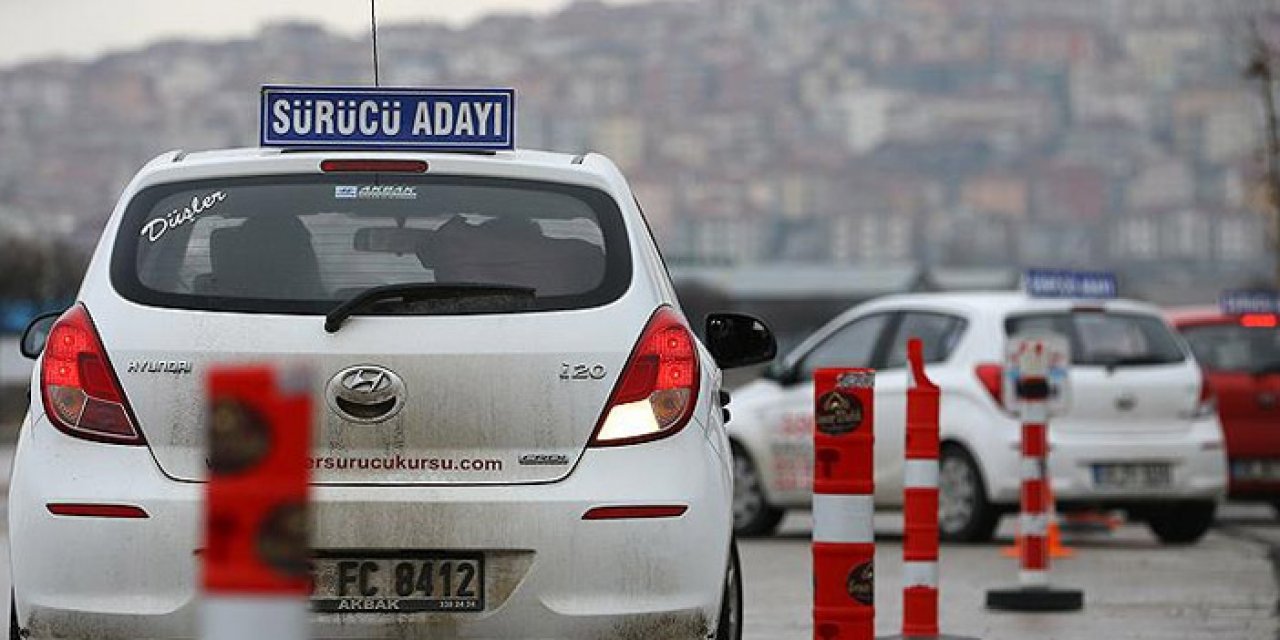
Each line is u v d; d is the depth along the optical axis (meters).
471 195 17.75
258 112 18.47
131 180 18.03
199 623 16.69
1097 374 40.03
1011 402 31.42
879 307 41.84
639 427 17.06
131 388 16.95
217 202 17.61
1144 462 40.00
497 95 18.52
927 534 24.27
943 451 40.25
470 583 16.81
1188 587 32.62
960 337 40.38
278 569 9.66
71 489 16.84
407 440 16.91
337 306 17.09
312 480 16.84
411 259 17.38
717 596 17.34
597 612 16.80
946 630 27.09
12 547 17.20
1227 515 50.50
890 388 40.62
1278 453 46.22
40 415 17.16
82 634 16.81
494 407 16.94
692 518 17.02
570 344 17.09
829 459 19.38
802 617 28.30
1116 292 43.34
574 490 16.86
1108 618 28.48
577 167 18.02
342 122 18.48
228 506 9.62
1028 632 26.97
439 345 16.97
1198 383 40.78
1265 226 76.94
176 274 17.28
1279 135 74.88
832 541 19.34
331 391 16.89
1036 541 29.42
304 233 17.44
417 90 18.52
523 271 17.36
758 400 42.28
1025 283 41.34
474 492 16.81
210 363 16.92
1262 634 26.80
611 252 17.55
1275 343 46.66
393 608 16.77
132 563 16.75
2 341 125.00
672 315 17.45
